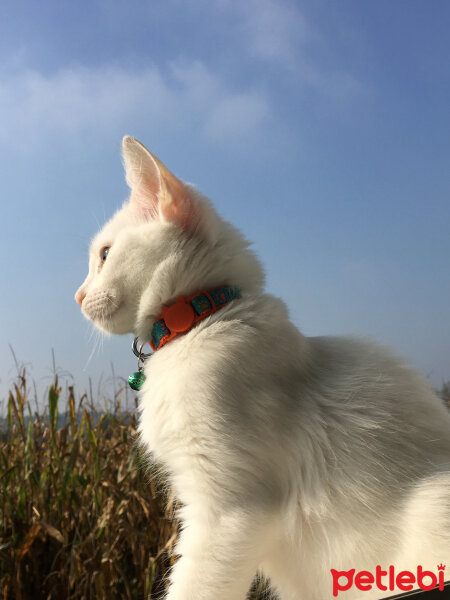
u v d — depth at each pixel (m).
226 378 0.28
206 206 0.32
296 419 0.29
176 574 0.27
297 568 0.29
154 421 0.30
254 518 0.27
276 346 0.30
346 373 0.31
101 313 0.34
